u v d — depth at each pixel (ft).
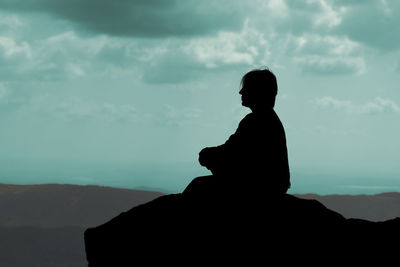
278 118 17.88
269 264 16.81
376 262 16.98
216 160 17.39
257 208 17.47
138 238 17.97
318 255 16.92
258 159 17.13
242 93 18.01
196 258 17.28
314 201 18.79
